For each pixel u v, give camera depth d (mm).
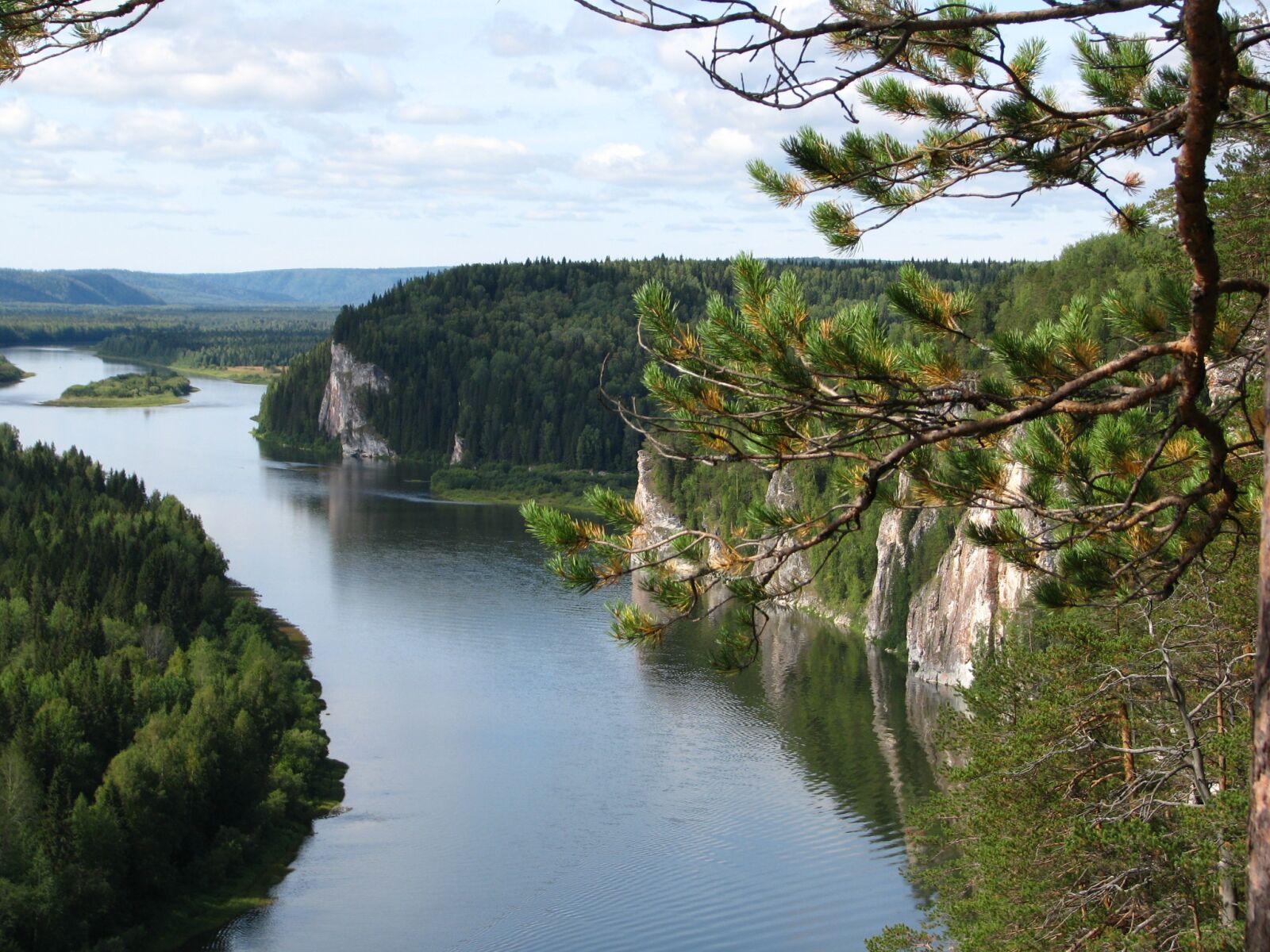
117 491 116625
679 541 9641
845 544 106250
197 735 57062
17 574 85875
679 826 59031
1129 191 9055
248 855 55062
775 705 79062
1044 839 23078
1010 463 10414
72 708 57438
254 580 107438
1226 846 18219
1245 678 21047
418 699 76938
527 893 51844
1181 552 11148
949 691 83688
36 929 46062
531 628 93562
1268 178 17141
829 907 49938
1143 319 9336
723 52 6824
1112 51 8938
